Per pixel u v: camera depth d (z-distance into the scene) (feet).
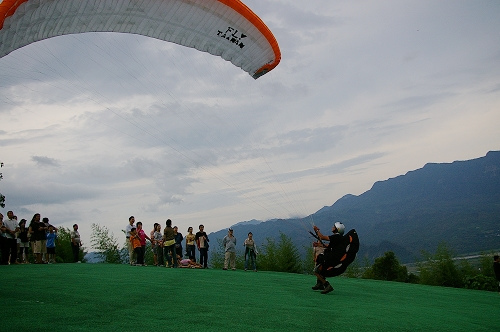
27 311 20.86
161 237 65.51
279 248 107.34
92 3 32.83
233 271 59.88
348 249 34.01
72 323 18.95
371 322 23.18
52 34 32.60
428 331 22.16
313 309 26.02
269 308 25.20
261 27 39.22
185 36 39.42
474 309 33.71
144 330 18.28
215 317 21.53
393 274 137.69
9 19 27.02
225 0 36.55
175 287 32.73
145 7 35.70
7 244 53.67
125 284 32.71
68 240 120.37
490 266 115.24
